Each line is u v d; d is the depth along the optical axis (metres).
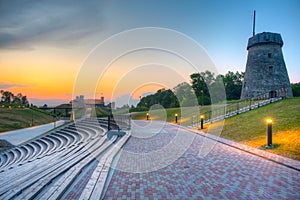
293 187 5.18
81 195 4.58
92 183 5.29
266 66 27.03
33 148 18.50
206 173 6.33
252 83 27.66
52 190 4.70
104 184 5.33
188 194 4.84
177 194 4.85
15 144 21.38
